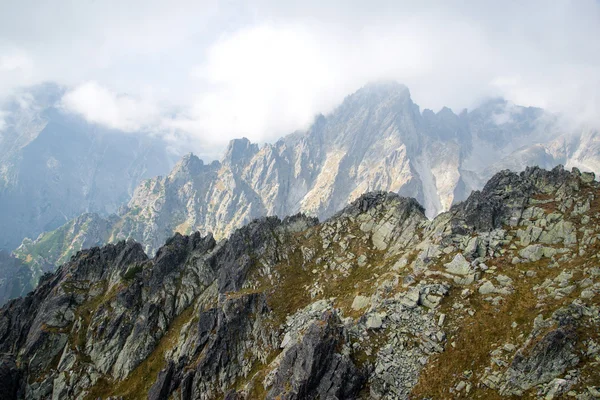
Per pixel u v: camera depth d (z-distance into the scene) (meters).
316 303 78.12
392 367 52.88
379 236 93.31
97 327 94.00
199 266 106.31
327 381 54.12
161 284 102.38
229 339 77.31
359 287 76.88
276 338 75.12
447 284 60.25
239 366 74.25
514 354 45.28
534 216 65.88
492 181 80.06
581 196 63.88
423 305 59.38
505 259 60.47
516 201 70.19
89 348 91.00
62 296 100.75
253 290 87.19
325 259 92.88
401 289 63.97
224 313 80.56
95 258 113.50
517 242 62.94
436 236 74.81
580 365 39.97
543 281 53.09
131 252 113.31
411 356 53.06
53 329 94.31
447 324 54.44
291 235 105.75
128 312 96.62
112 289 103.62
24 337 99.56
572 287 48.81
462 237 68.62
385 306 62.41
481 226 68.88
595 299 45.31
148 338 90.62
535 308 49.28
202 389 72.38
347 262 88.75
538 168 76.88
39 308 104.31
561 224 60.19
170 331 92.88
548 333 43.38
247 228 105.56
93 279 109.44
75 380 84.12
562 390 38.72
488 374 45.38
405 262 74.19
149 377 83.12
